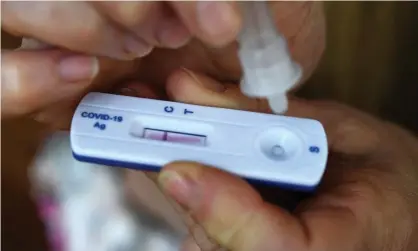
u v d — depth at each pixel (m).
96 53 0.27
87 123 0.27
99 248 0.41
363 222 0.27
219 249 0.28
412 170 0.31
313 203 0.28
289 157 0.26
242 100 0.28
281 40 0.26
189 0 0.24
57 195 0.42
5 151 0.41
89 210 0.41
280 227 0.25
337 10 0.42
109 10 0.25
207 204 0.25
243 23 0.25
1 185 0.42
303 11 0.33
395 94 0.43
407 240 0.29
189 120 0.27
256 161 0.26
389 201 0.29
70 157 0.42
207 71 0.32
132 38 0.26
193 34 0.26
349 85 0.43
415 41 0.42
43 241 0.41
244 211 0.25
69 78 0.27
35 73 0.27
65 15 0.25
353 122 0.32
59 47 0.27
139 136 0.27
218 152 0.26
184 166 0.25
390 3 0.41
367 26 0.42
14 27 0.26
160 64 0.31
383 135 0.32
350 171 0.30
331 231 0.26
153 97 0.30
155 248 0.40
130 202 0.40
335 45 0.42
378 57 0.42
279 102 0.27
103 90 0.30
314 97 0.43
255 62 0.26
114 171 0.41
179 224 0.39
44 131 0.41
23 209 0.42
